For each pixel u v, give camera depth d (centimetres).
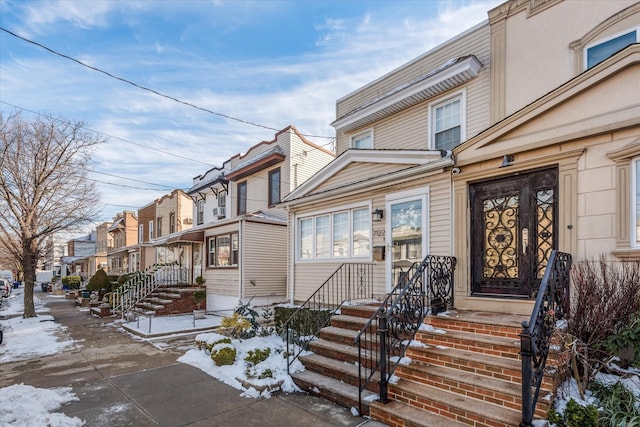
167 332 950
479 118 751
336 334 588
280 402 479
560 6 657
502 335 448
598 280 423
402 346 462
